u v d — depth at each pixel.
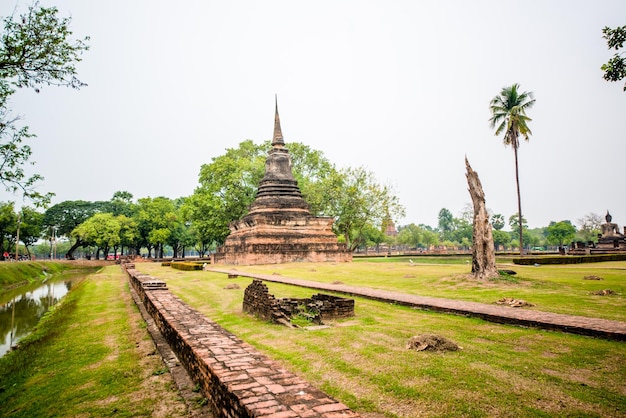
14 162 16.59
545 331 11.97
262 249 46.09
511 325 12.88
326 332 12.47
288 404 5.95
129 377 9.93
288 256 47.31
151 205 91.06
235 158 67.88
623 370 8.62
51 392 9.50
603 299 16.42
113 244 85.25
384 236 118.06
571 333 11.50
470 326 12.97
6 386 10.75
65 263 74.62
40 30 15.27
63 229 92.38
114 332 14.95
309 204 58.03
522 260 36.66
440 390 7.70
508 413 6.76
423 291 20.95
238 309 17.58
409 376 8.44
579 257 37.44
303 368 9.17
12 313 26.66
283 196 52.75
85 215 93.00
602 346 10.27
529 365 9.02
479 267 22.56
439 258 55.25
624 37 12.62
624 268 29.83
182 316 13.20
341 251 50.38
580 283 20.81
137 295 24.39
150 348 12.48
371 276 29.61
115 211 98.56
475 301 17.27
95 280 36.06
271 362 8.07
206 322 12.17
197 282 29.44
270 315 14.34
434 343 10.36
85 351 12.60
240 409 6.05
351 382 8.24
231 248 52.75
